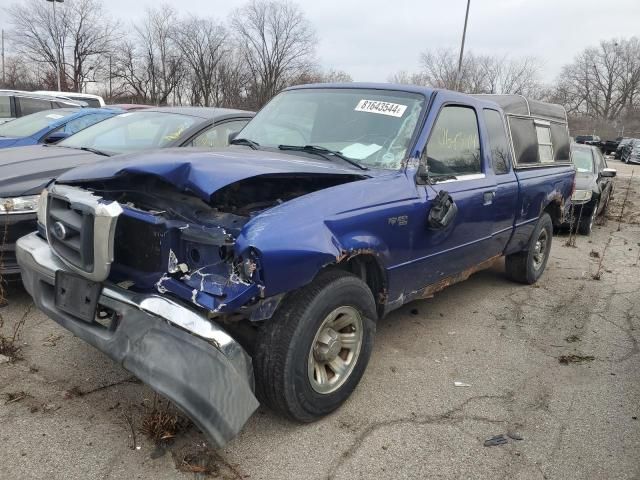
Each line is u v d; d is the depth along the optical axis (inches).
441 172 156.9
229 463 107.4
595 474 111.7
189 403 96.3
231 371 98.6
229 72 2032.5
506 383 148.4
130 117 248.5
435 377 149.1
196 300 101.0
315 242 108.7
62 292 116.5
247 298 99.7
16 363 138.9
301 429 120.2
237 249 99.4
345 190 123.9
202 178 105.7
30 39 2005.4
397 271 138.9
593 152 446.9
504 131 198.2
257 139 168.4
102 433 113.5
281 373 110.2
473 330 185.2
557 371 157.8
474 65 1800.0
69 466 103.3
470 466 111.6
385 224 129.4
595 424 130.3
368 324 130.1
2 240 167.2
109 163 123.0
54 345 150.1
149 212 112.0
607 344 179.8
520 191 200.2
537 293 232.4
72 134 252.1
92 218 106.5
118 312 104.7
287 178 121.7
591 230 398.3
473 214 167.3
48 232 121.6
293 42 2069.4
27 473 100.7
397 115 155.1
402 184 138.4
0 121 410.3
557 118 256.7
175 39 1987.0
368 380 144.5
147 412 119.9
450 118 163.2
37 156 199.9
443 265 160.7
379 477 106.5
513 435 123.4
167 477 102.2
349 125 158.1
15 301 178.2
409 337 175.3
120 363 103.1
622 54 3240.7
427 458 113.2
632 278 266.8
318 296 113.5
